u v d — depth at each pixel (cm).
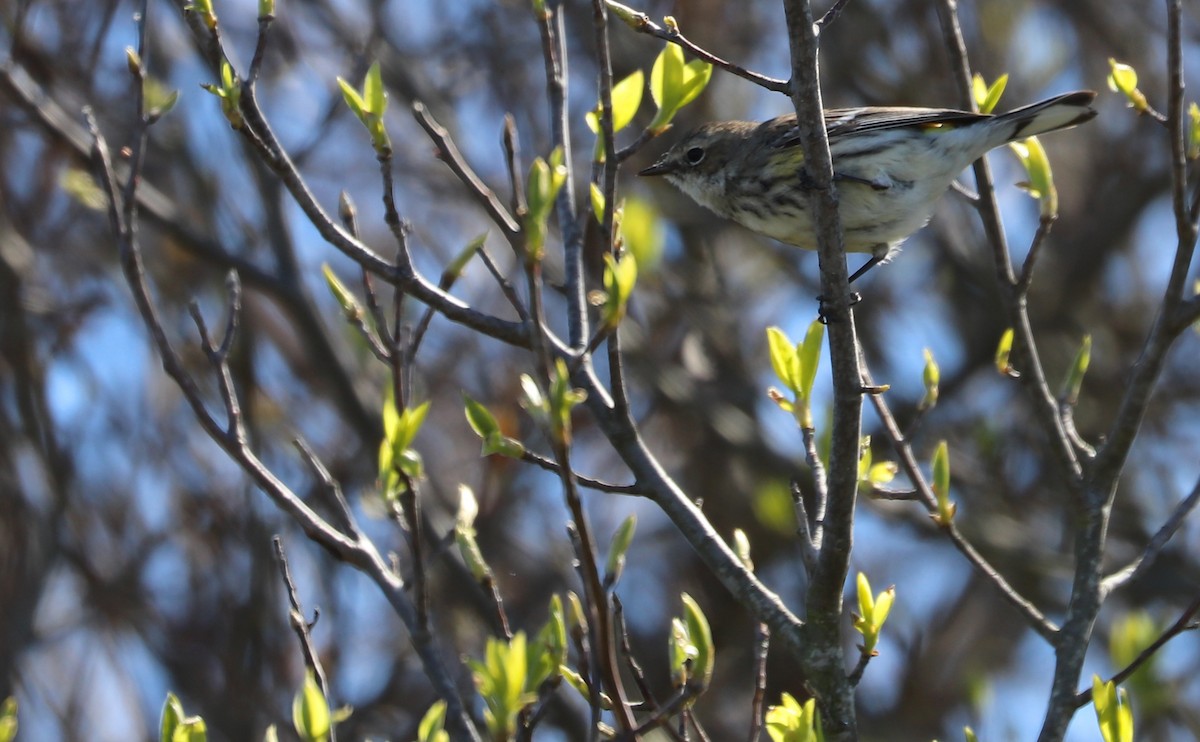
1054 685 707
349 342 1359
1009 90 1592
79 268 1414
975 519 1455
